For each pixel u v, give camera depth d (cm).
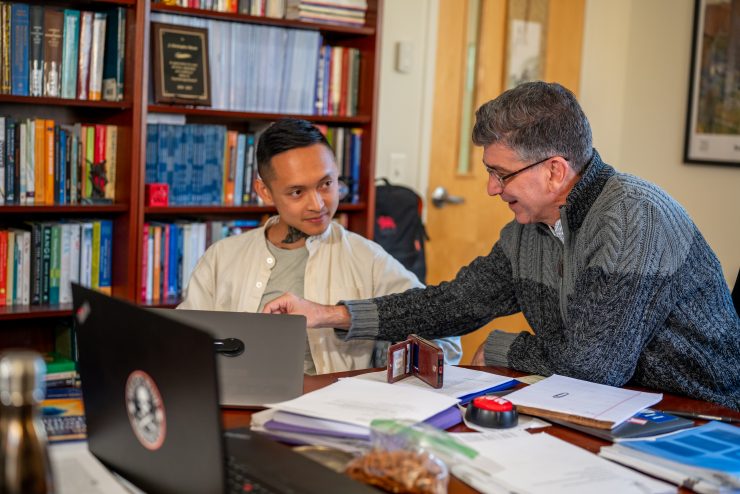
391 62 377
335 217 341
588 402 144
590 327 160
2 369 79
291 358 149
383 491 108
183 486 103
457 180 404
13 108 288
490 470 117
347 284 201
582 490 111
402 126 385
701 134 390
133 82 280
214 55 303
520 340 178
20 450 80
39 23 270
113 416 116
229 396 144
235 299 202
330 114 334
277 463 110
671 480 117
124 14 281
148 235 298
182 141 301
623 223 162
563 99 167
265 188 204
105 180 290
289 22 312
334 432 121
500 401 138
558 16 424
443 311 190
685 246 166
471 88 403
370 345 199
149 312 104
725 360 169
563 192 171
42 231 280
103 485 109
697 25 389
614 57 428
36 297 281
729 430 135
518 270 185
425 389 145
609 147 433
